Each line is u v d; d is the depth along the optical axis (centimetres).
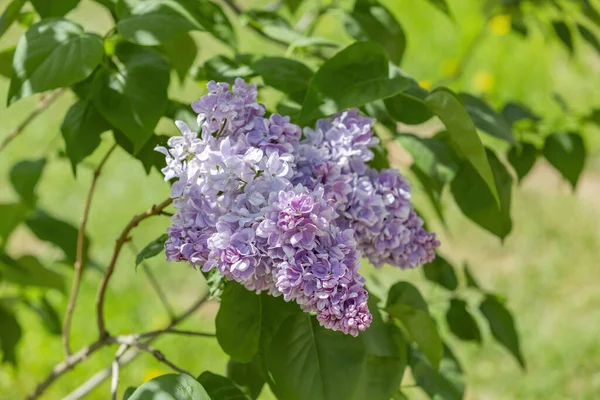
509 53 512
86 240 159
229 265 112
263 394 252
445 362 141
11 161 416
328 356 121
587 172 403
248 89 118
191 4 141
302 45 138
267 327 125
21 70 122
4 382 261
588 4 165
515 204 377
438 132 138
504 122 136
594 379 273
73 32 124
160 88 125
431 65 509
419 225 121
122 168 409
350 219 118
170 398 115
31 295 176
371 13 146
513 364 281
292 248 112
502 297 147
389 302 128
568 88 483
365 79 123
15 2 132
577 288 323
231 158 114
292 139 117
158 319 289
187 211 115
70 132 127
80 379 266
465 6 544
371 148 128
